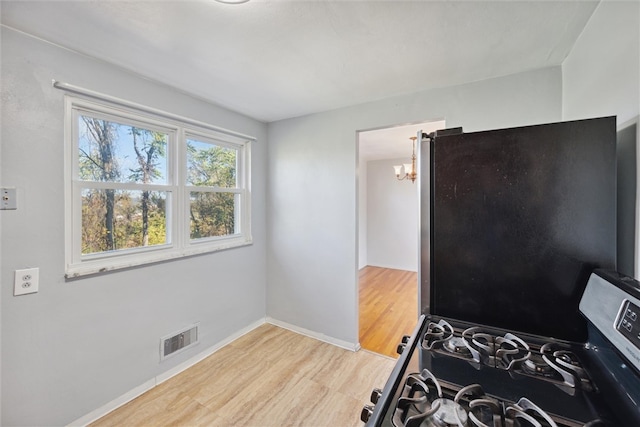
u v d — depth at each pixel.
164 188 2.07
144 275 1.90
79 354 1.59
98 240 1.73
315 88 2.04
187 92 2.12
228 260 2.54
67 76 1.52
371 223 5.95
